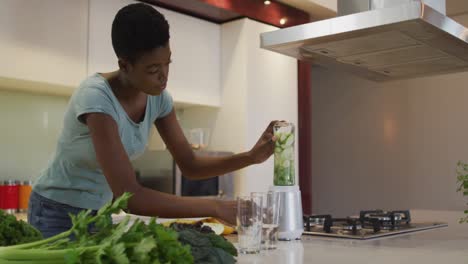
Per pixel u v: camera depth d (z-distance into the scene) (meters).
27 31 2.44
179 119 3.59
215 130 3.38
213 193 3.11
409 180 4.51
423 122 4.44
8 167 2.75
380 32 1.62
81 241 0.61
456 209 4.20
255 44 3.31
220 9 3.12
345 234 1.55
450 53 1.89
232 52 3.32
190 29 3.18
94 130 1.23
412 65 2.10
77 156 1.38
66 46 2.60
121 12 1.23
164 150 2.92
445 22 1.60
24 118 2.83
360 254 1.19
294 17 3.53
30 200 1.49
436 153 4.34
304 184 3.62
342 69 2.19
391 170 4.64
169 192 2.89
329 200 5.09
